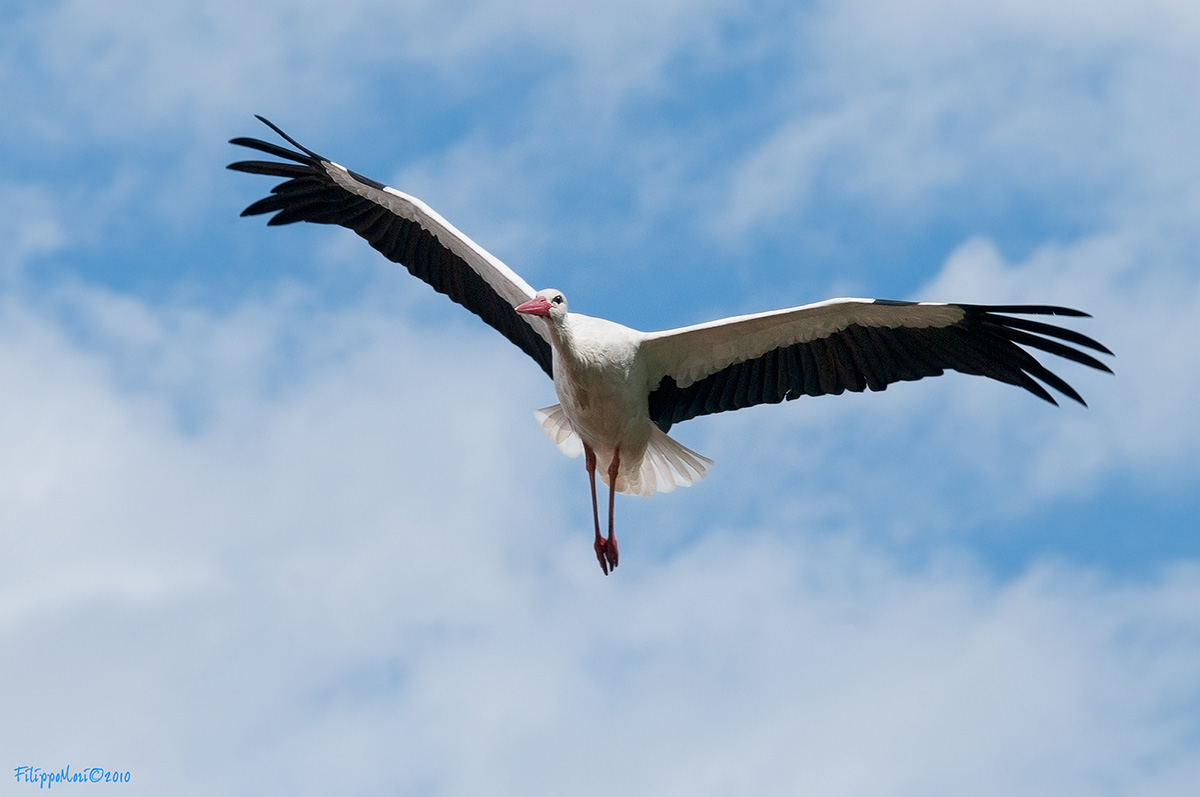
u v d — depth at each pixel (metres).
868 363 13.73
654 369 13.74
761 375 13.94
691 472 14.08
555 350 13.20
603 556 13.88
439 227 14.00
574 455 14.50
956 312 12.99
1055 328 12.83
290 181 15.10
